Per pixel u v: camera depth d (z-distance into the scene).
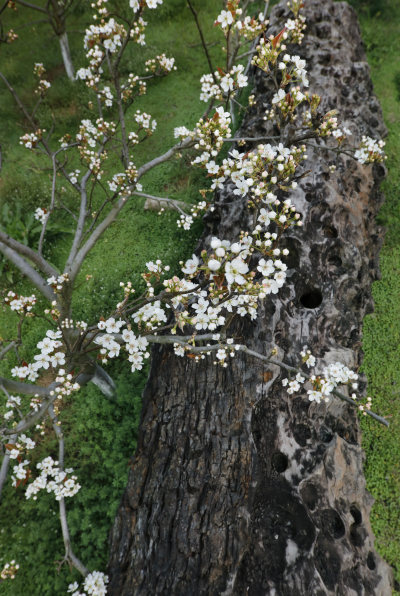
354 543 3.56
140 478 3.82
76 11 9.32
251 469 3.40
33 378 2.72
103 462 4.46
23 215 6.39
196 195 6.38
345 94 5.68
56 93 7.98
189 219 3.29
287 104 2.68
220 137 2.63
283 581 3.10
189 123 7.44
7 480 4.40
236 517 3.31
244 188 2.45
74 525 4.10
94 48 3.05
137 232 6.27
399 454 4.59
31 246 6.22
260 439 3.54
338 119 5.20
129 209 6.52
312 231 4.28
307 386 3.66
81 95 7.81
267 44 2.59
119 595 3.39
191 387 3.91
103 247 6.18
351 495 3.67
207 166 2.61
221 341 2.72
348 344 4.44
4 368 5.20
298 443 3.56
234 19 2.65
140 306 2.55
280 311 3.87
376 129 5.96
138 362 2.56
